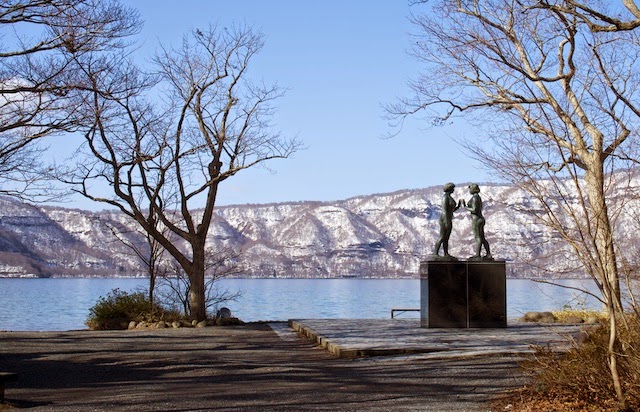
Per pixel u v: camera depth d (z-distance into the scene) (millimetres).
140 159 27109
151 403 10562
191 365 15266
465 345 16547
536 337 18719
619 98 14898
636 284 8305
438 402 10031
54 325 37906
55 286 120750
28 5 16031
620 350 8789
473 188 23422
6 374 10906
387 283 170875
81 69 19219
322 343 18406
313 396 10844
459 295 22656
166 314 28578
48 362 16234
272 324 27984
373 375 12820
